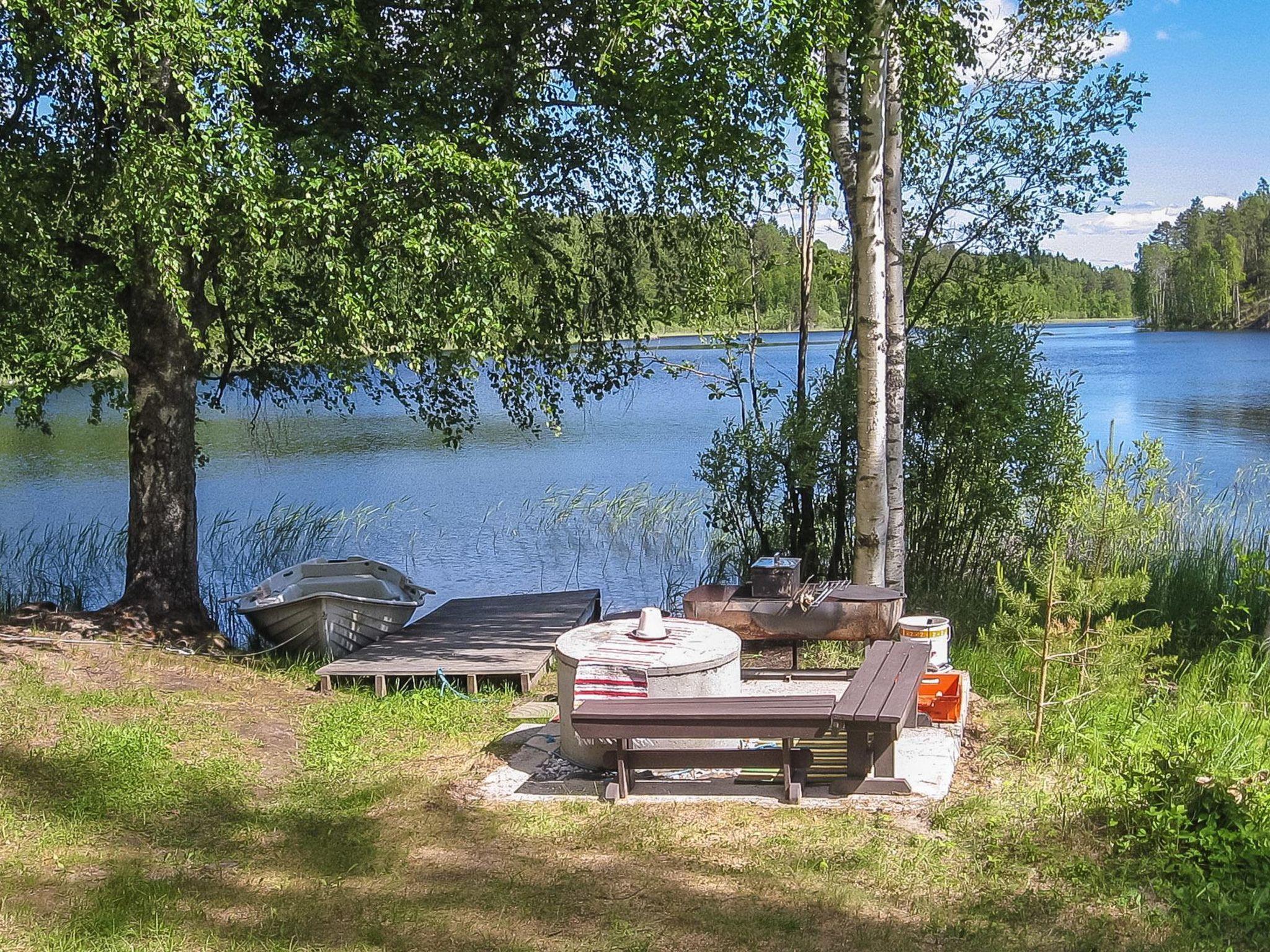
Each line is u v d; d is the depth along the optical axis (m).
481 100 10.37
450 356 9.77
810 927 4.58
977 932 4.50
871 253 9.26
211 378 12.32
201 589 15.11
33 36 8.76
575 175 11.50
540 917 4.72
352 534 19.08
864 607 8.10
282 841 5.66
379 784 6.48
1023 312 12.99
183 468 11.03
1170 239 123.31
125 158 8.26
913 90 9.03
